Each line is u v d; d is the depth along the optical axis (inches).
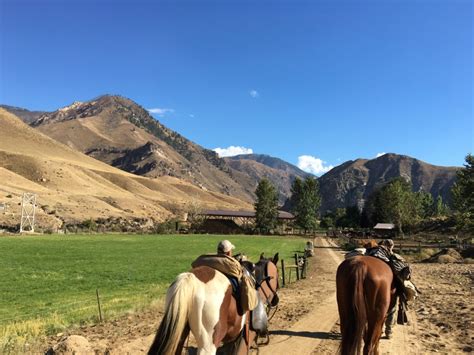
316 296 760.3
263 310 287.0
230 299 238.4
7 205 3900.1
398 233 3499.0
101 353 374.0
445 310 599.8
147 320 537.3
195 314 219.6
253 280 275.4
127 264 1448.1
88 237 2972.4
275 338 442.3
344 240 3088.1
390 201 3604.8
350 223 5462.6
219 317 225.8
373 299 297.9
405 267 354.0
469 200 2129.7
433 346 415.5
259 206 4397.1
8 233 2938.0
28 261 1469.0
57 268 1305.4
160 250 2048.5
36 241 2379.4
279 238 3597.4
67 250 1902.1
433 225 3644.2
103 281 1061.1
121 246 2239.2
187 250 2070.6
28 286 973.2
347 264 314.0
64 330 493.4
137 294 842.8
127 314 585.9
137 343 411.5
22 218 3193.9
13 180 5693.9
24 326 531.5
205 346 217.9
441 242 2452.0
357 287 292.0
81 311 655.1
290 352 390.9
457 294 755.4
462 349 405.1
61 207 4771.2
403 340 436.5
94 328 496.1
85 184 7406.5
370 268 305.7
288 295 778.2
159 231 4033.0
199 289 224.1
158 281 1068.5
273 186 4453.7
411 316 561.6
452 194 2741.1
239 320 247.8
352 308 287.0
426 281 958.4
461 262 1519.4
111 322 532.4
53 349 357.4
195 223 4360.2
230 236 3713.1
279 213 4945.9
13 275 1139.9
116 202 6619.1
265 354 384.8
